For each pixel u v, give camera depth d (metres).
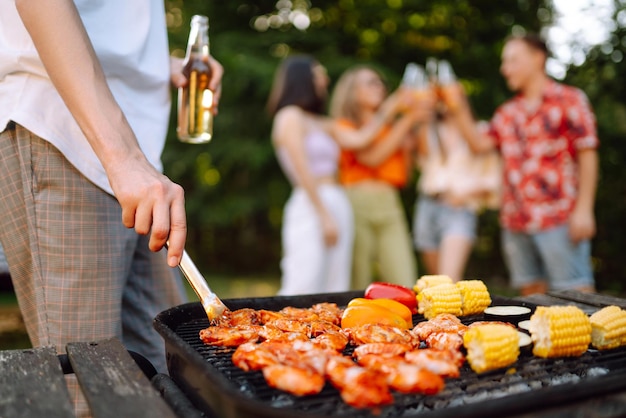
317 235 3.56
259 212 8.58
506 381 1.06
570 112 3.46
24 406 0.93
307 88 3.64
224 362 1.13
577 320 1.13
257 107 7.98
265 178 8.22
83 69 1.25
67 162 1.45
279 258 8.57
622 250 6.30
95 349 1.19
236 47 7.79
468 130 3.88
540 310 1.14
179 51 7.62
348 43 8.20
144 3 1.63
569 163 3.51
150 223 1.16
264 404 0.82
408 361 1.05
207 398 0.96
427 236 4.28
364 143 3.75
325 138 3.69
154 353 1.78
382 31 7.97
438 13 7.71
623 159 6.21
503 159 3.77
